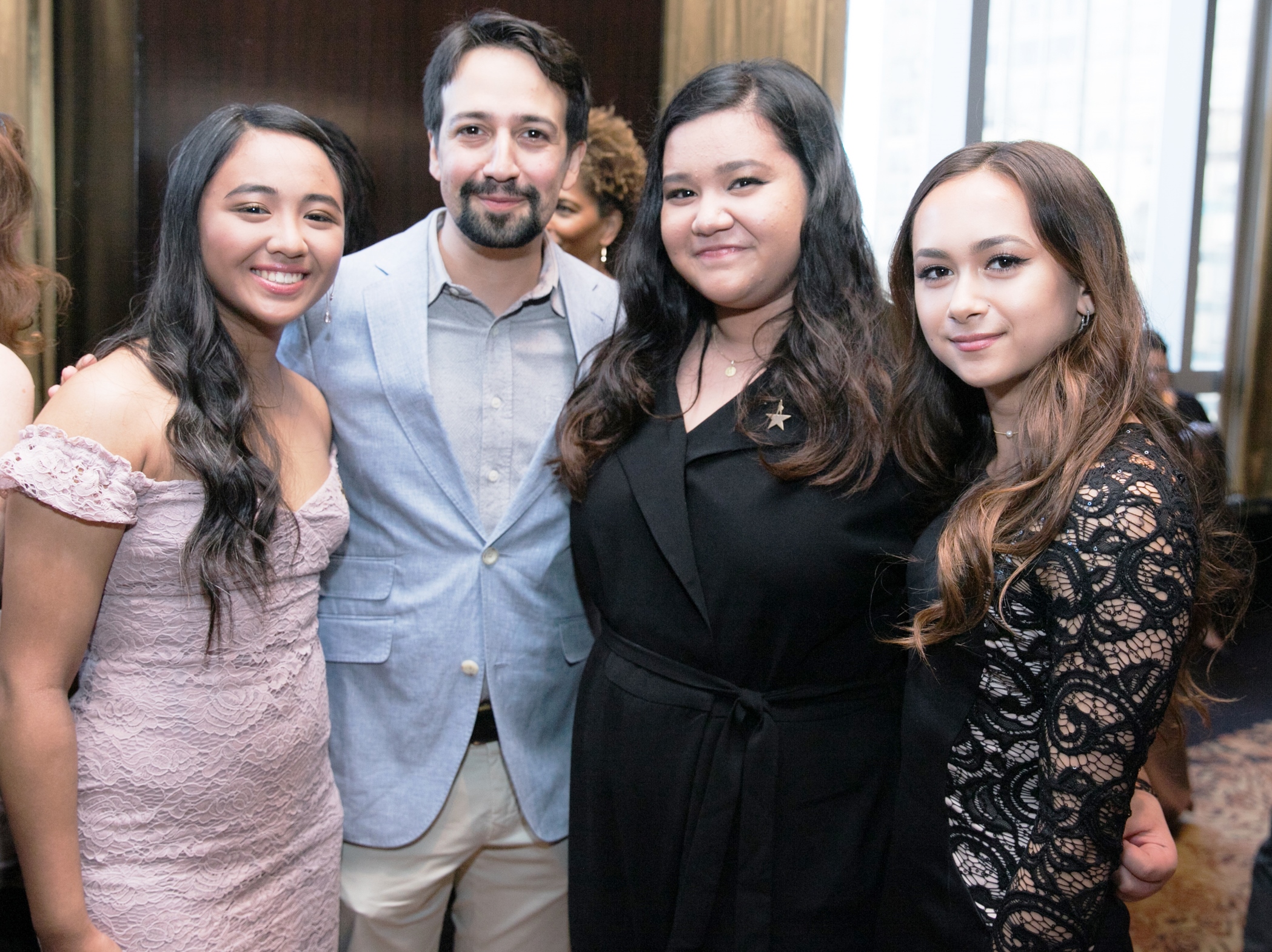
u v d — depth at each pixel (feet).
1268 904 5.58
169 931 3.81
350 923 5.05
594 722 4.68
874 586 4.31
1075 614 3.20
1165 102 16.75
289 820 4.21
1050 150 3.53
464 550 4.86
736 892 4.30
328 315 4.73
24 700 3.52
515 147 4.69
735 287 4.42
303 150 3.90
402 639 4.84
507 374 5.05
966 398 4.19
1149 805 3.99
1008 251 3.46
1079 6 16.02
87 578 3.56
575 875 4.81
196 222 3.85
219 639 3.82
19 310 4.70
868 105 14.89
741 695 4.33
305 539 4.17
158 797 3.80
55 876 3.61
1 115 4.70
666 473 4.50
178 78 10.26
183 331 3.83
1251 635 12.39
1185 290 17.30
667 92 12.01
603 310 5.39
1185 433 3.59
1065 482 3.33
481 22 4.79
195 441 3.68
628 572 4.58
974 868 3.64
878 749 4.41
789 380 4.42
